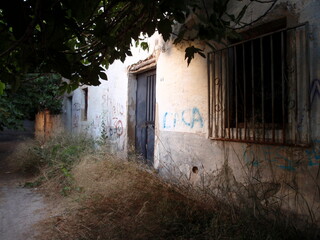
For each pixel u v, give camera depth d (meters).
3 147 11.54
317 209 2.28
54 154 6.30
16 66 2.48
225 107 3.25
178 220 2.79
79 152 6.03
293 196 2.47
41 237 2.84
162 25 2.26
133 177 3.90
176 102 4.21
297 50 2.43
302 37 2.39
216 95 3.40
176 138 4.19
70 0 1.73
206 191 3.11
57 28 1.77
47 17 1.72
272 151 2.67
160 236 2.58
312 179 2.32
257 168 2.82
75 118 9.96
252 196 2.62
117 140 6.50
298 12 2.42
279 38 2.76
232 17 2.49
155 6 2.31
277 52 2.78
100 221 2.97
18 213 3.56
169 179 4.07
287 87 2.55
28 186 4.96
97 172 4.41
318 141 2.27
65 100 11.12
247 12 2.93
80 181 4.30
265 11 2.72
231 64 3.26
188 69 3.95
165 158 4.45
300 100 2.41
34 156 6.68
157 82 4.80
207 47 3.54
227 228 2.46
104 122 7.34
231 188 3.03
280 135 2.60
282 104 2.53
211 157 3.47
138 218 2.85
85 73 2.60
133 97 6.12
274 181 2.64
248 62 3.11
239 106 3.18
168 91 4.45
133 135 6.11
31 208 3.75
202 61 3.66
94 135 8.02
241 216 2.56
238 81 3.20
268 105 2.88
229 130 3.14
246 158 2.96
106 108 7.28
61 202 3.91
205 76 3.61
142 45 3.86
